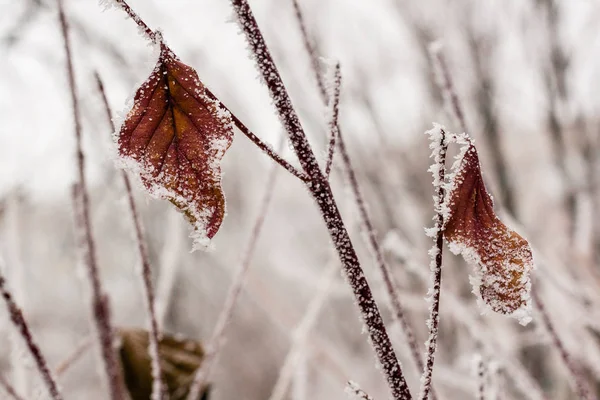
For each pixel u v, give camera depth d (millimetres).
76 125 595
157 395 571
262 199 646
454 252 479
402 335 571
